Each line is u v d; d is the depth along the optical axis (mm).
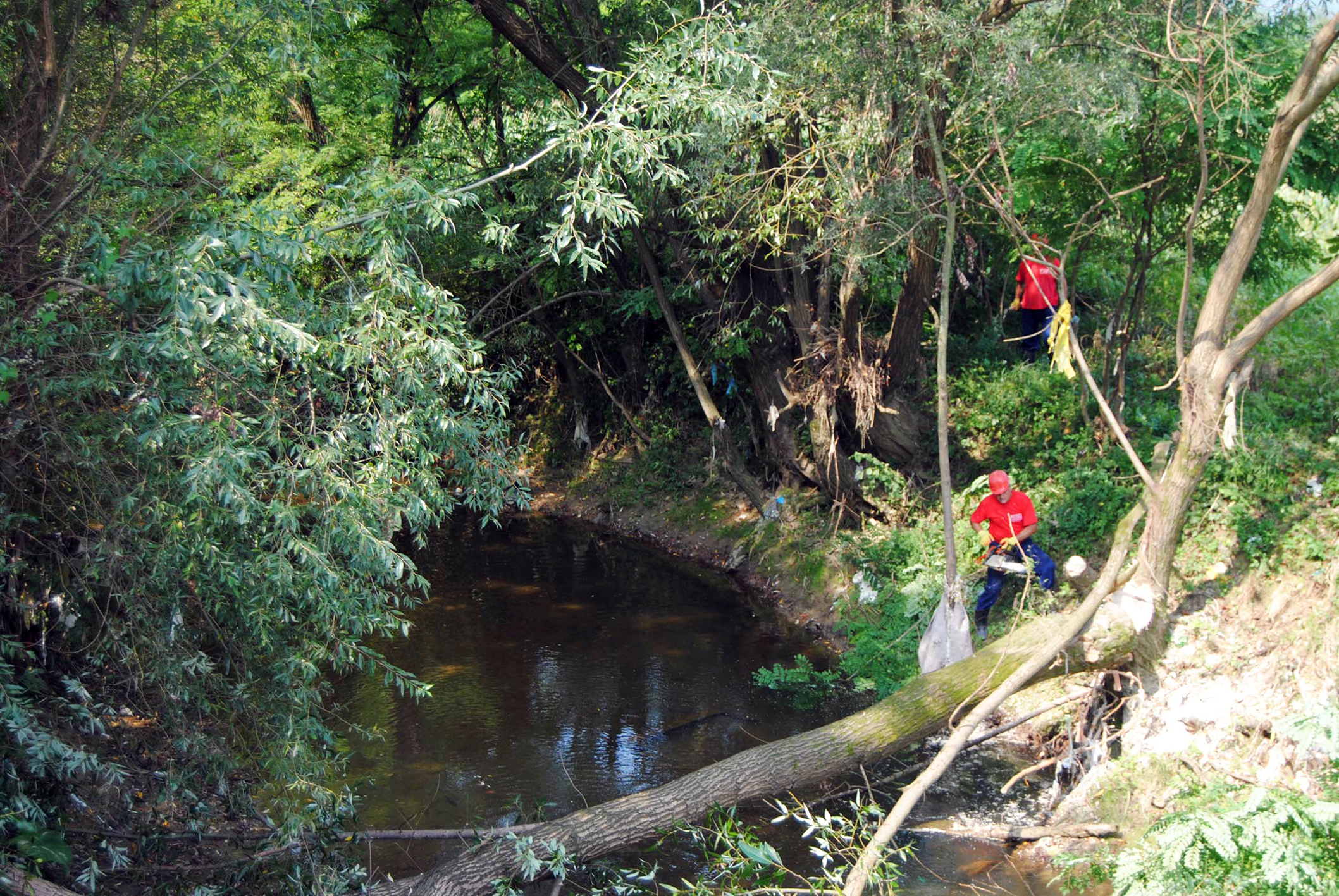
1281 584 7949
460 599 13102
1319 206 13695
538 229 14375
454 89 16047
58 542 5609
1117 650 7531
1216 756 6879
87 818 6059
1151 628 7707
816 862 6781
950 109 9328
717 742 8695
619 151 6098
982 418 12891
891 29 8461
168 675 5484
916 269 10562
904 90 8766
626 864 6727
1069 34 9484
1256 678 7254
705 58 6695
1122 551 7574
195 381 5012
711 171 9914
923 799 7594
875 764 8148
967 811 7379
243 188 7891
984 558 9422
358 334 5520
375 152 14656
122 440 5086
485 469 6148
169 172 5801
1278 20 9680
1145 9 8969
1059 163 11211
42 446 5145
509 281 16656
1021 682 6895
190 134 6574
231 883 5957
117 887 5777
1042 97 8422
